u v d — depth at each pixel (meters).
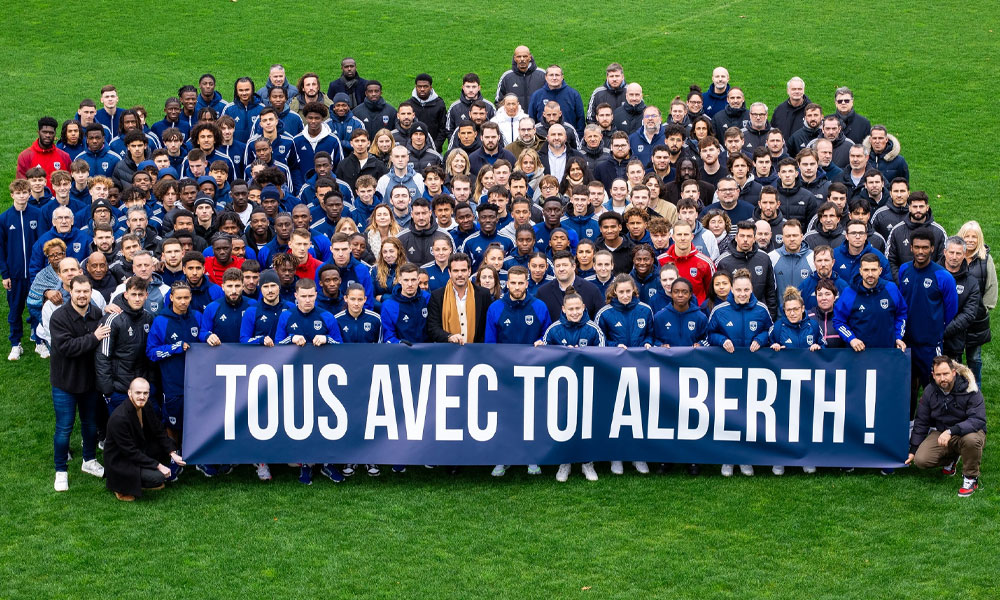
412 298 11.16
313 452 10.95
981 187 18.23
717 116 16.31
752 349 10.97
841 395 11.02
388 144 14.79
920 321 11.37
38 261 12.95
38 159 15.28
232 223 12.29
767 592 9.37
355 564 9.71
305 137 15.25
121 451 10.51
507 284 11.25
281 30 25.42
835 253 11.99
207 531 10.17
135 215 12.32
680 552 9.89
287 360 10.88
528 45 24.80
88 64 23.38
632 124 16.14
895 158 14.80
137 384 10.33
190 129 16.33
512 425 11.02
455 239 12.74
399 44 24.77
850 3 27.22
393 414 10.98
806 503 10.65
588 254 11.83
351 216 13.32
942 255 12.50
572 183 13.60
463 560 9.78
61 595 9.28
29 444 11.70
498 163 13.52
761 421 11.05
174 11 26.42
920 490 10.86
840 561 9.76
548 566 9.70
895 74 23.16
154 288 11.57
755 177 13.93
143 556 9.80
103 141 14.99
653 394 11.01
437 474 11.25
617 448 11.07
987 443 11.78
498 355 10.96
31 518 10.36
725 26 25.92
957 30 25.44
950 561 9.75
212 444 10.87
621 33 25.52
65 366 10.63
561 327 11.02
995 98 21.84
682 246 11.77
